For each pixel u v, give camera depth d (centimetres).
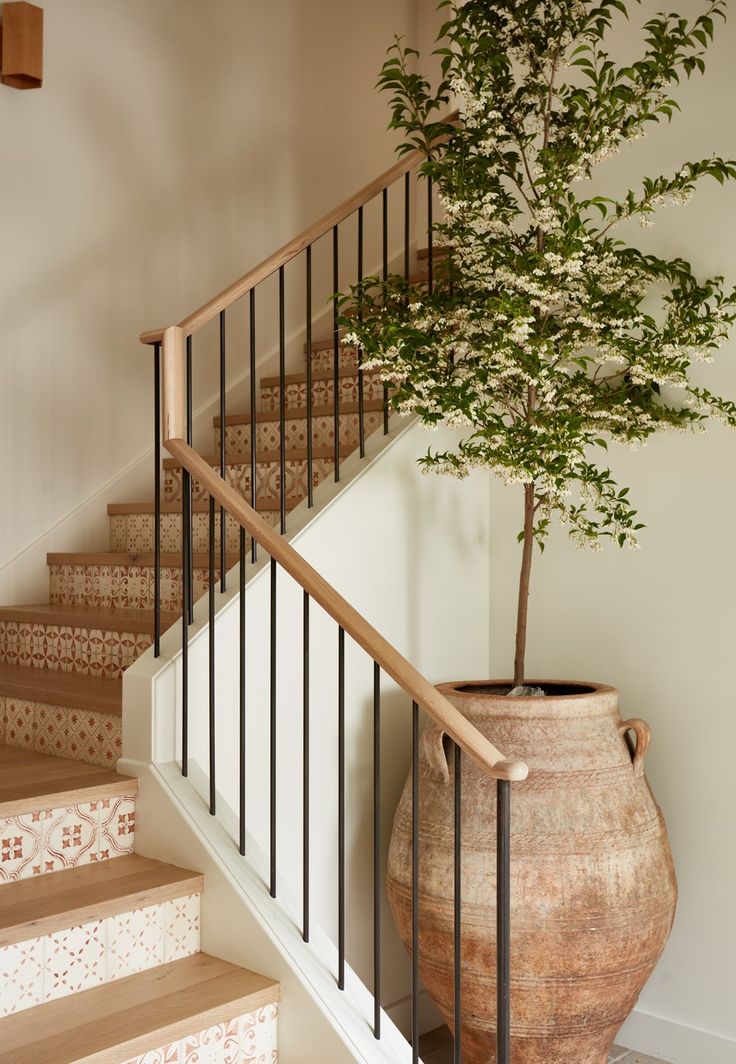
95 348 457
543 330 305
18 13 414
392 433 359
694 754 327
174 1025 235
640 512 342
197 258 498
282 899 275
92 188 456
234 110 514
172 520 425
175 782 290
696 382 328
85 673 369
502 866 222
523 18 303
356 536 336
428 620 361
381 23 591
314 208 552
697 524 328
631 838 284
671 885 294
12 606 424
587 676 355
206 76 502
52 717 333
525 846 277
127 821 294
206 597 320
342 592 332
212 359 499
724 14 323
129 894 261
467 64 301
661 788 334
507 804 222
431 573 363
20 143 430
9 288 427
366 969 342
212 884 276
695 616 328
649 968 291
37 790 280
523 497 375
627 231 346
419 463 337
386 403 351
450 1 315
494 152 309
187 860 282
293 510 333
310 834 322
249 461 415
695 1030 323
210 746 285
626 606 345
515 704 291
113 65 464
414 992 251
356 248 570
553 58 307
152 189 479
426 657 361
